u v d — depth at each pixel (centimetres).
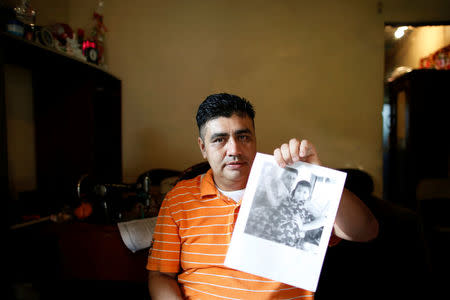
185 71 264
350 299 136
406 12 248
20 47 143
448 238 182
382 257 137
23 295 127
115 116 250
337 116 256
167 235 83
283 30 257
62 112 203
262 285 73
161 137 267
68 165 202
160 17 263
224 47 261
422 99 281
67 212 150
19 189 192
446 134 280
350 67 254
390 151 337
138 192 146
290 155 66
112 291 121
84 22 261
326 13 254
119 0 263
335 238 79
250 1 258
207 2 261
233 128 77
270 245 63
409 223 139
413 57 373
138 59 265
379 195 254
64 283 124
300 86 257
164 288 78
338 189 64
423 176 282
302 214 64
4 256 127
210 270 77
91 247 117
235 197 83
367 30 251
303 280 60
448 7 245
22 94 195
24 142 196
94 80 207
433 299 150
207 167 119
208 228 78
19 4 151
